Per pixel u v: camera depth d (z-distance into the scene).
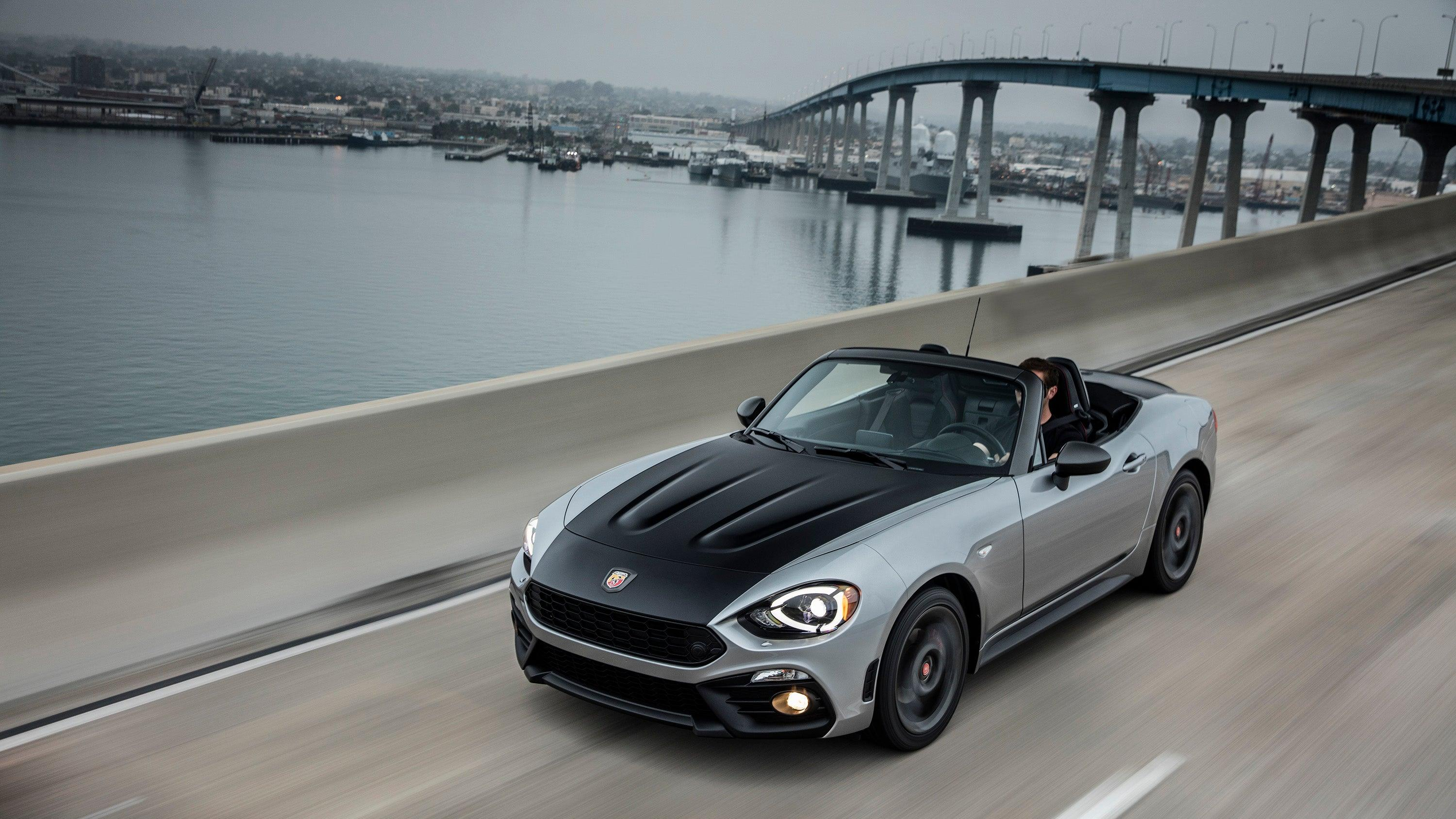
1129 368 11.12
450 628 4.76
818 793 3.41
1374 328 13.46
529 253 125.75
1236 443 8.33
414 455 5.50
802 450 4.40
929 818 3.27
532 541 3.96
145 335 80.19
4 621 4.11
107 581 4.39
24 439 59.53
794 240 152.12
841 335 8.11
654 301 103.62
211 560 4.69
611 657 3.48
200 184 180.75
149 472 4.56
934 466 4.20
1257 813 3.33
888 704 3.51
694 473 4.21
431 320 90.94
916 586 3.52
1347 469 7.59
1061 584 4.35
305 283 101.75
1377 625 4.88
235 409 66.50
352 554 5.12
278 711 3.99
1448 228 21.48
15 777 3.54
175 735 3.81
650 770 3.56
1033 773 3.54
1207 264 13.61
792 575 3.41
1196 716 3.97
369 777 3.52
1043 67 142.25
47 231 117.12
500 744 3.74
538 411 6.09
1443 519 6.47
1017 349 10.05
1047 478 4.25
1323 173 106.00
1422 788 3.49
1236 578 5.48
